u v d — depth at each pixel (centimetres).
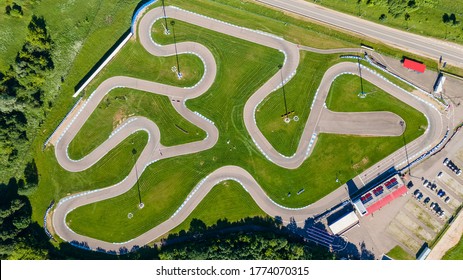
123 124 4319
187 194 4331
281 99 4284
